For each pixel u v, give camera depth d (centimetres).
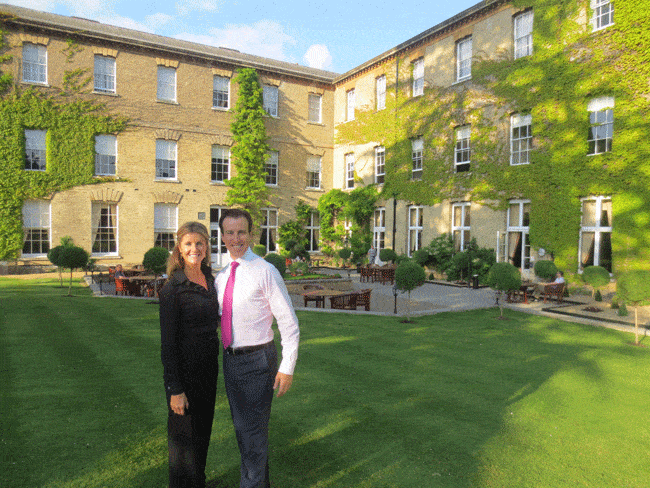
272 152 2583
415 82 2197
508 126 1719
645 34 1288
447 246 1925
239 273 272
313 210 2725
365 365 638
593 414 471
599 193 1406
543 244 1564
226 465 345
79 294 1327
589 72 1428
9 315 939
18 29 1877
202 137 2341
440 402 496
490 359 686
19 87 1884
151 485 316
